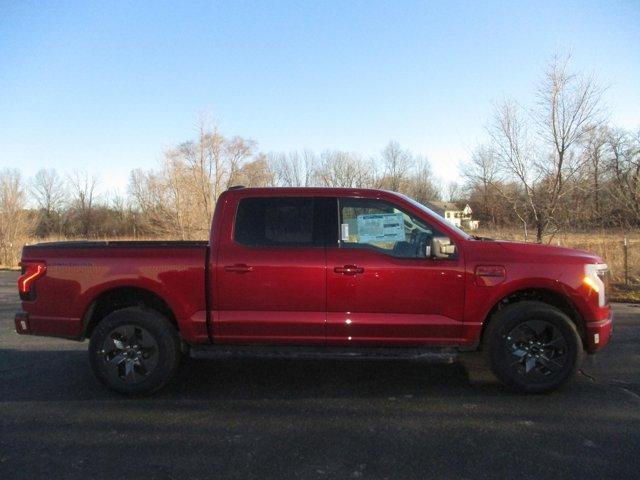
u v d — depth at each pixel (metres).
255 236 4.96
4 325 8.99
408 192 53.81
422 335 4.82
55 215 64.44
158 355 4.93
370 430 4.12
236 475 3.40
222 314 4.88
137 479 3.36
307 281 4.81
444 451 3.72
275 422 4.30
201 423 4.29
